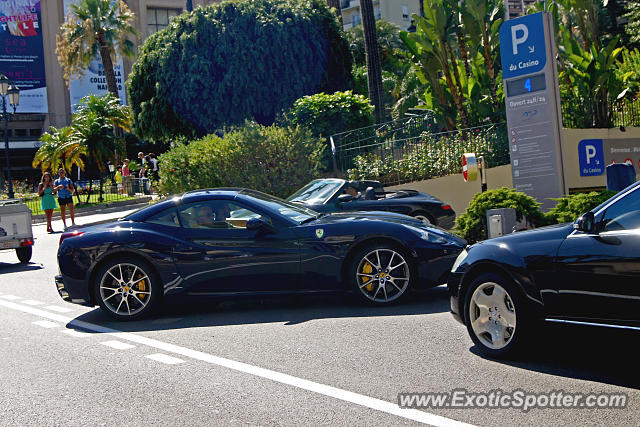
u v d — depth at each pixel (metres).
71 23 42.94
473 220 10.28
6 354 6.38
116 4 43.59
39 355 6.29
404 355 5.65
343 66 25.98
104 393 5.02
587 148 15.70
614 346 4.71
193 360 5.84
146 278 7.70
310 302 8.25
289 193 17.62
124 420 4.42
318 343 6.20
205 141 18.30
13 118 63.09
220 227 7.73
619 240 4.66
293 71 23.98
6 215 13.85
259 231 7.66
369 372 5.22
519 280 5.18
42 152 38.09
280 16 24.09
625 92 16.91
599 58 16.48
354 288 7.61
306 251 7.53
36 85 62.91
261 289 7.59
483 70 18.66
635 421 4.00
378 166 17.45
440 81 18.59
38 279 11.74
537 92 11.30
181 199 7.96
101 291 7.71
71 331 7.34
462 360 5.43
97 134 35.50
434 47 18.14
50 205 21.83
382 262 7.67
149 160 35.22
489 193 10.23
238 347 6.21
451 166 16.48
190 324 7.39
